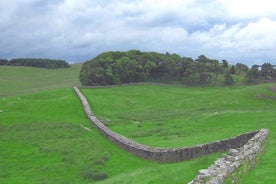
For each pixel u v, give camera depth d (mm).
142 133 48906
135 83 111250
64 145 44969
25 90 141750
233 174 18391
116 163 35281
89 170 33406
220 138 37688
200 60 141375
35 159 39938
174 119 60281
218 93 90625
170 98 91750
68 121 61688
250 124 45375
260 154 24656
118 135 45219
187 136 42469
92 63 123312
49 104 74500
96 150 41406
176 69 129250
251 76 131875
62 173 34344
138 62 125188
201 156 30109
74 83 167375
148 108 78688
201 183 16703
